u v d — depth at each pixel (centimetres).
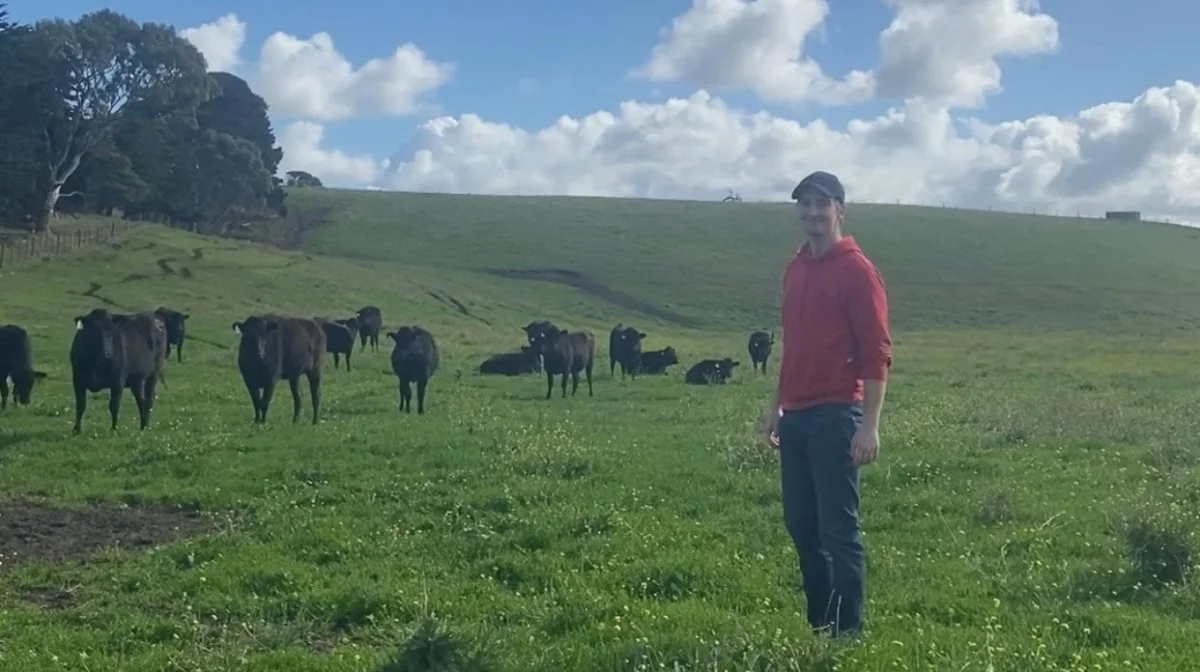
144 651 833
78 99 7375
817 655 682
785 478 771
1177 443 1773
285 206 10875
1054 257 10688
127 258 6794
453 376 3581
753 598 927
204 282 6406
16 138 7175
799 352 750
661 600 922
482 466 1644
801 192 757
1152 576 967
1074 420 2136
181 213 9075
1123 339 6512
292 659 782
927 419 2177
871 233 11531
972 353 5128
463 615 901
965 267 10162
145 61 7406
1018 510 1298
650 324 7738
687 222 11994
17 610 967
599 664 711
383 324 5850
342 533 1197
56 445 1903
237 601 962
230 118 10019
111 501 1493
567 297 8450
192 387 2905
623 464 1652
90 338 2058
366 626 894
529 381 3488
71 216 8238
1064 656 740
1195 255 11150
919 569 1041
